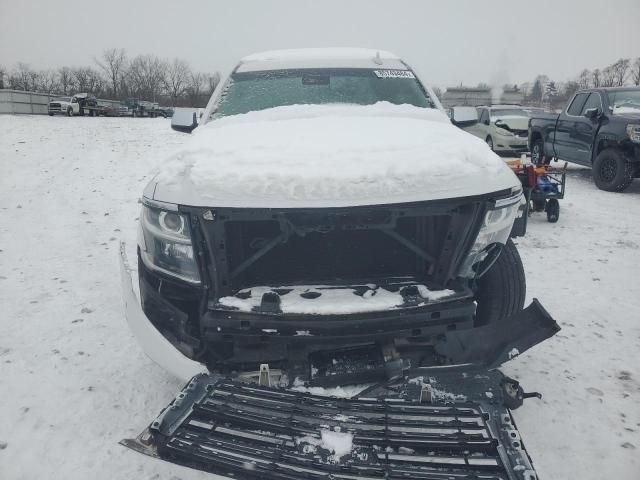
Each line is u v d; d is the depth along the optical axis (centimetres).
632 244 537
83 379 283
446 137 251
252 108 336
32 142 1353
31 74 8019
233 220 198
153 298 217
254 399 186
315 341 196
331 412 180
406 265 228
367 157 213
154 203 213
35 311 371
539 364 296
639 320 354
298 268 222
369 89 353
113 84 8044
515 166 590
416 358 218
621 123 852
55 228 594
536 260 490
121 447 229
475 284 231
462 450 165
